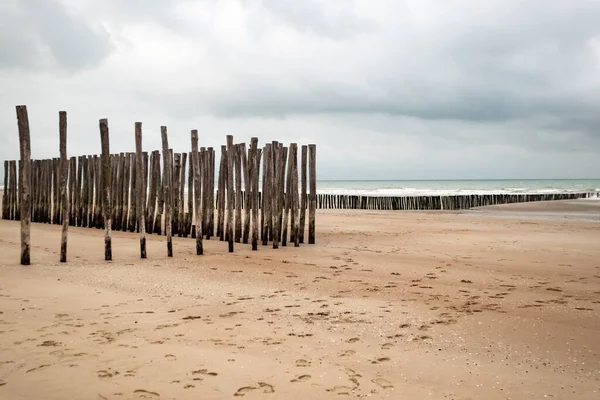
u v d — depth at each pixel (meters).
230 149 11.36
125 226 15.98
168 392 3.68
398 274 8.90
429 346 4.87
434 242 13.70
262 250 11.73
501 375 4.11
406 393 3.73
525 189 69.19
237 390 3.74
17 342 4.75
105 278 8.09
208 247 12.21
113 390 3.69
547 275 8.80
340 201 34.66
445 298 7.01
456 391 3.77
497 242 13.73
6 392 3.60
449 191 63.34
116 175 16.41
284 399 3.60
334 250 11.90
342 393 3.71
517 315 6.04
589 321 5.74
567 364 4.37
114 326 5.40
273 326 5.53
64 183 9.48
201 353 4.54
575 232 16.48
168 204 10.60
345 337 5.15
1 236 13.23
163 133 10.59
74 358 4.33
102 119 9.83
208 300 6.79
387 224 19.66
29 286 7.25
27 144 8.93
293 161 12.73
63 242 9.52
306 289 7.60
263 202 12.55
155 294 7.08
